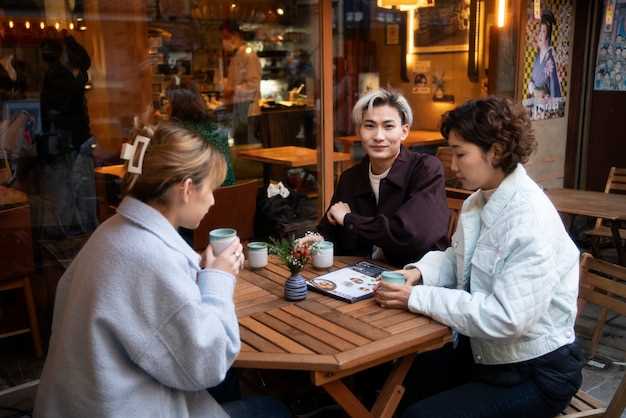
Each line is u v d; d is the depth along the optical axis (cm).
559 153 545
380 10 440
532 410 179
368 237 244
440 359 221
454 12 481
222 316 147
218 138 375
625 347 343
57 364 141
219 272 156
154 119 404
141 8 406
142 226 141
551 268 171
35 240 339
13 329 331
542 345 178
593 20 529
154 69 418
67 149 369
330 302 200
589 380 306
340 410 267
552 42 514
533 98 509
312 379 163
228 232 200
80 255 145
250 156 423
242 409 177
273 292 210
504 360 180
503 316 169
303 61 422
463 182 186
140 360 136
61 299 150
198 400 153
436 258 216
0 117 354
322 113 410
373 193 262
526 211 173
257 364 161
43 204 352
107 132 388
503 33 487
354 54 425
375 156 250
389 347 166
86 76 381
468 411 176
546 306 172
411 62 465
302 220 400
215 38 438
